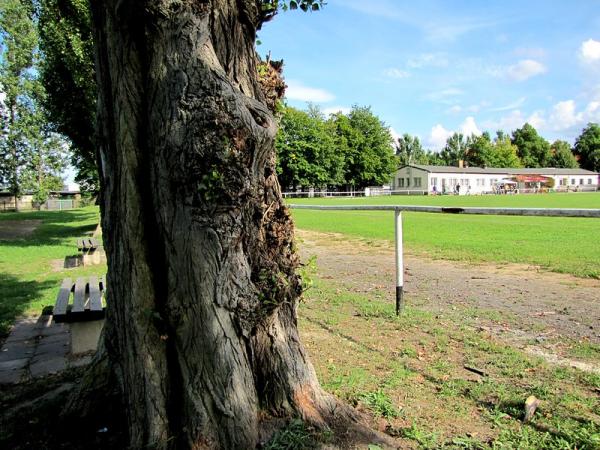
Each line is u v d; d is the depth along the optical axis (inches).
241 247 99.9
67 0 541.3
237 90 97.0
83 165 860.6
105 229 114.9
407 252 455.8
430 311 233.1
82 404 123.6
